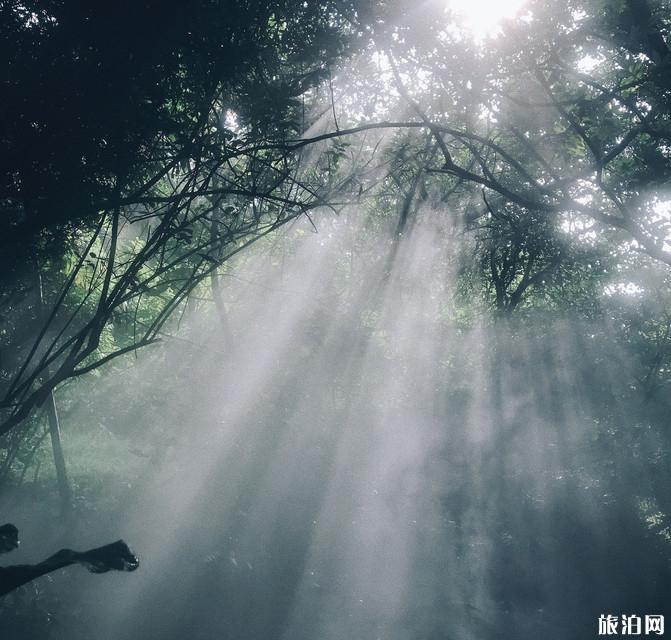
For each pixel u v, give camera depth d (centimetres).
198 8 792
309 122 1182
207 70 839
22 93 754
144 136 799
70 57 784
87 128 777
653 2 1103
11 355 1161
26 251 950
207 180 843
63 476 1091
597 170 1131
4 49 767
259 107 888
